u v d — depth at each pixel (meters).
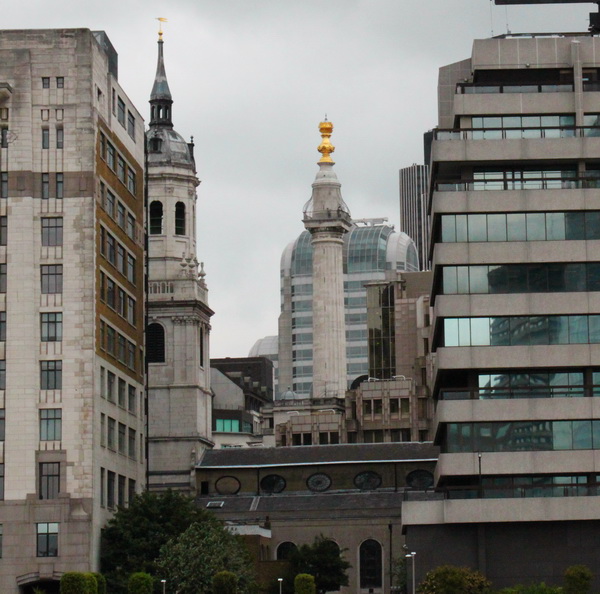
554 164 194.00
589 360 186.50
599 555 183.25
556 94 194.88
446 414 186.00
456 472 184.50
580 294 187.75
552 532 184.12
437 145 191.75
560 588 175.25
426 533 185.12
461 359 186.88
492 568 184.00
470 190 190.50
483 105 194.12
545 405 185.88
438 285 195.00
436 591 176.62
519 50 199.62
